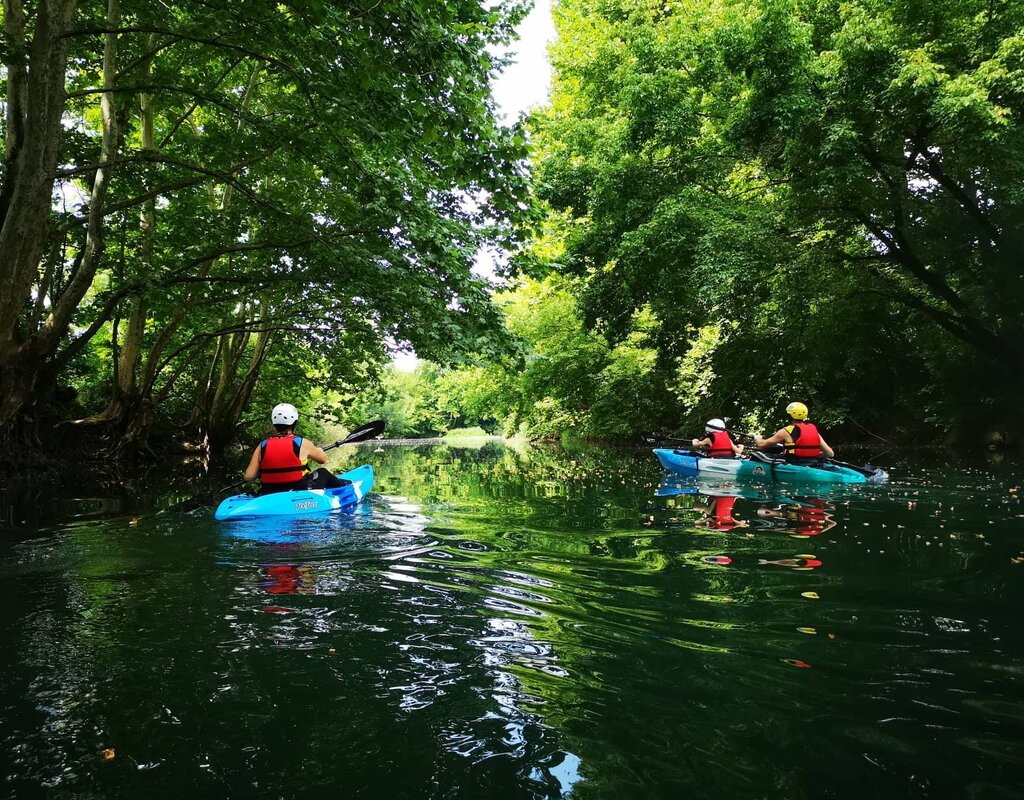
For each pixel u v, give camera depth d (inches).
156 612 117.3
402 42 246.1
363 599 124.4
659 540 179.5
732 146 490.6
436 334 355.6
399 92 279.9
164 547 175.0
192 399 724.0
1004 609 114.5
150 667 92.3
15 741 72.2
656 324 771.4
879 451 621.6
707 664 91.7
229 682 87.5
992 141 405.7
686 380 745.0
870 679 86.3
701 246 478.3
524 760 68.2
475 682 87.0
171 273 387.9
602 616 113.5
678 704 80.1
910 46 438.3
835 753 68.3
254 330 531.8
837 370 690.2
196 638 103.7
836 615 112.2
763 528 195.3
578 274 627.5
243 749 70.7
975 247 546.6
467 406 1304.1
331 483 267.3
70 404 532.1
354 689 85.1
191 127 483.8
